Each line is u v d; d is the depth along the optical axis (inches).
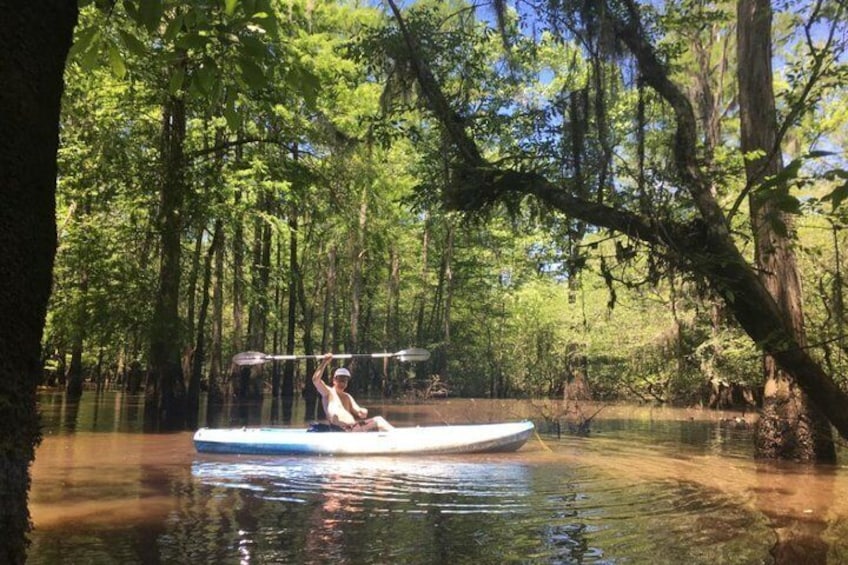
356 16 558.9
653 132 193.9
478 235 896.3
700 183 163.2
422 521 224.2
